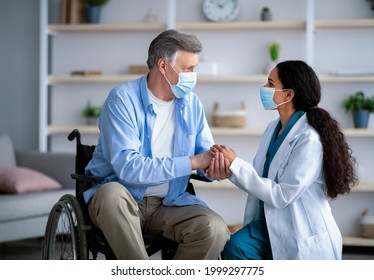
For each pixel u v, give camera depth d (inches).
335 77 206.7
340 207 219.3
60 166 205.3
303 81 109.8
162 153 117.1
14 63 239.9
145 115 115.1
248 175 107.1
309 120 108.0
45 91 224.7
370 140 216.8
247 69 222.5
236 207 226.2
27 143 240.5
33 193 186.5
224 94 225.1
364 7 215.5
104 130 112.8
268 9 215.2
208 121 226.1
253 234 110.4
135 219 106.0
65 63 235.0
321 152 106.3
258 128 220.2
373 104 206.8
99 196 104.9
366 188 205.3
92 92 235.0
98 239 113.7
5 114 241.3
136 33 230.1
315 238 105.5
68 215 110.3
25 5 238.1
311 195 107.5
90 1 224.1
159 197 117.6
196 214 111.3
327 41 217.6
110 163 111.4
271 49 213.6
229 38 223.1
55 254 119.5
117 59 231.6
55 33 231.0
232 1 218.2
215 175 109.8
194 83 114.1
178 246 112.0
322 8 217.6
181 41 112.4
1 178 190.7
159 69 113.7
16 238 176.2
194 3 224.7
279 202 105.1
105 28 222.8
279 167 108.4
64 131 224.5
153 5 228.2
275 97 111.6
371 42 215.5
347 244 207.0
